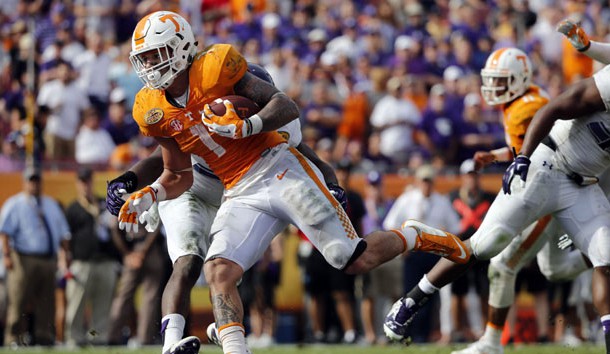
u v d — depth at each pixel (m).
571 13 49.50
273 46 44.19
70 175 35.66
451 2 50.72
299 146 19.16
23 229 32.91
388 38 46.72
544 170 19.61
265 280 34.84
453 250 18.80
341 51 43.62
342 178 34.34
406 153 40.25
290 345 33.28
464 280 33.72
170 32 17.27
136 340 33.97
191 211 18.95
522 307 35.53
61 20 44.00
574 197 19.66
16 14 45.16
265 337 34.72
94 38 41.94
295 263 35.81
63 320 34.84
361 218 34.25
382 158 40.41
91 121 38.69
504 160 22.36
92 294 33.78
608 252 19.17
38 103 39.31
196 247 18.42
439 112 40.94
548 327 34.34
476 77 42.81
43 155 38.88
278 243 35.00
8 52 42.25
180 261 18.25
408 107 40.81
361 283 34.44
